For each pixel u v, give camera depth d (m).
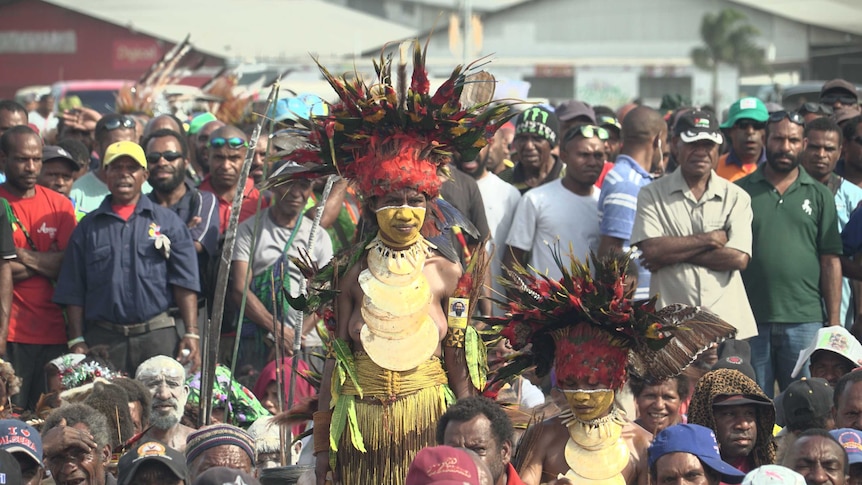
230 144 18.28
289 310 16.72
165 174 17.80
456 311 10.67
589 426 10.77
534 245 17.81
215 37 66.81
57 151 18.61
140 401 13.82
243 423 14.90
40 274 17.02
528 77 63.19
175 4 69.44
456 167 18.16
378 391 10.50
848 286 18.88
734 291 16.69
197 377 15.23
